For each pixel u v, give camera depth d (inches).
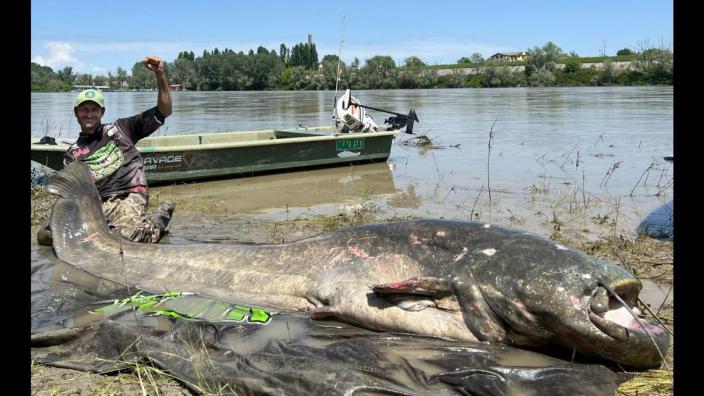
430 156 492.7
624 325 140.4
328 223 277.0
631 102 1172.5
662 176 380.2
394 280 165.5
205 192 357.7
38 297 188.5
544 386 131.6
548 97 1457.9
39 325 167.6
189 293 190.1
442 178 391.5
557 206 303.3
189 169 375.6
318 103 1322.6
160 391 133.3
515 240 154.2
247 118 860.6
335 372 131.4
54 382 137.3
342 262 176.7
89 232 228.5
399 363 140.3
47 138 349.4
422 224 171.0
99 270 212.7
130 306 180.7
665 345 141.0
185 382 135.0
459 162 456.8
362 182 383.9
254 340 157.6
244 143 388.8
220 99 1644.9
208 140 458.9
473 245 158.1
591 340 138.5
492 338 150.8
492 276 150.2
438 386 132.3
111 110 1015.6
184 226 279.1
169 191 359.6
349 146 440.8
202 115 937.5
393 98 1483.8
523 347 150.1
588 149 507.5
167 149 360.8
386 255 170.4
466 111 997.8
